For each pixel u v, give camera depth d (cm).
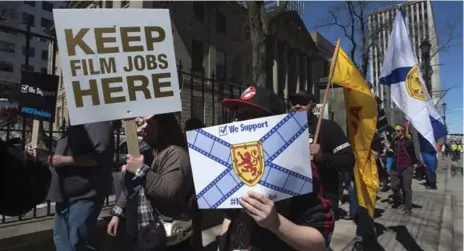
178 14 2217
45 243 351
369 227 504
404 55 491
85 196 297
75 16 203
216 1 2481
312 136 345
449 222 681
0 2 1966
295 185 155
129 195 250
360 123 388
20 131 343
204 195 166
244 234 174
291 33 3466
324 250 157
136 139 217
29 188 158
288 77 3531
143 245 236
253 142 159
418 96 475
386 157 1030
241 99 187
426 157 468
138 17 216
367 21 1722
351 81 372
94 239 309
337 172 348
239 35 2733
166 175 230
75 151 290
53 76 323
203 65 2391
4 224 368
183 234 248
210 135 167
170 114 259
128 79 212
